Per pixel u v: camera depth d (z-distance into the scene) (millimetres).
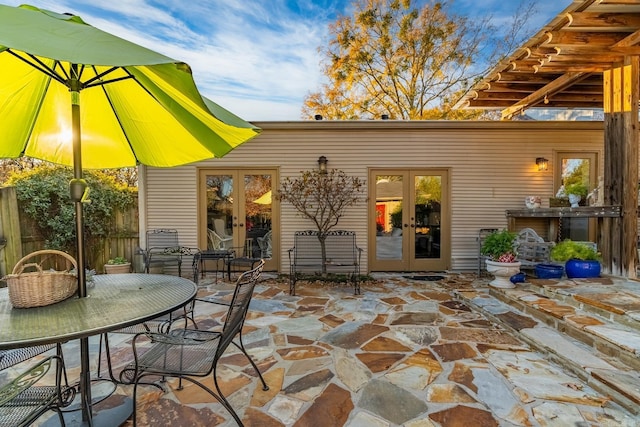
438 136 6297
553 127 6176
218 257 5801
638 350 2383
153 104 2344
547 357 2760
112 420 1991
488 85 5746
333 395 2252
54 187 5523
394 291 5035
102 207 5992
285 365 2682
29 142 2520
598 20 3678
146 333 1890
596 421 1936
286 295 4859
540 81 5426
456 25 12352
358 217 6328
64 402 1748
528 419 1961
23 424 1421
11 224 4977
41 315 1642
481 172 6305
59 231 5602
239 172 6402
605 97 4445
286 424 1958
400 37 12680
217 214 6438
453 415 2014
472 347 2982
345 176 6289
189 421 1998
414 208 6391
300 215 6316
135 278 2521
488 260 4527
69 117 2537
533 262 5191
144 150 2732
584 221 6238
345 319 3785
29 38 1204
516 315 3621
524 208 6156
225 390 2322
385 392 2277
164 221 6363
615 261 4355
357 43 12953
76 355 2918
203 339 2043
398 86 13156
